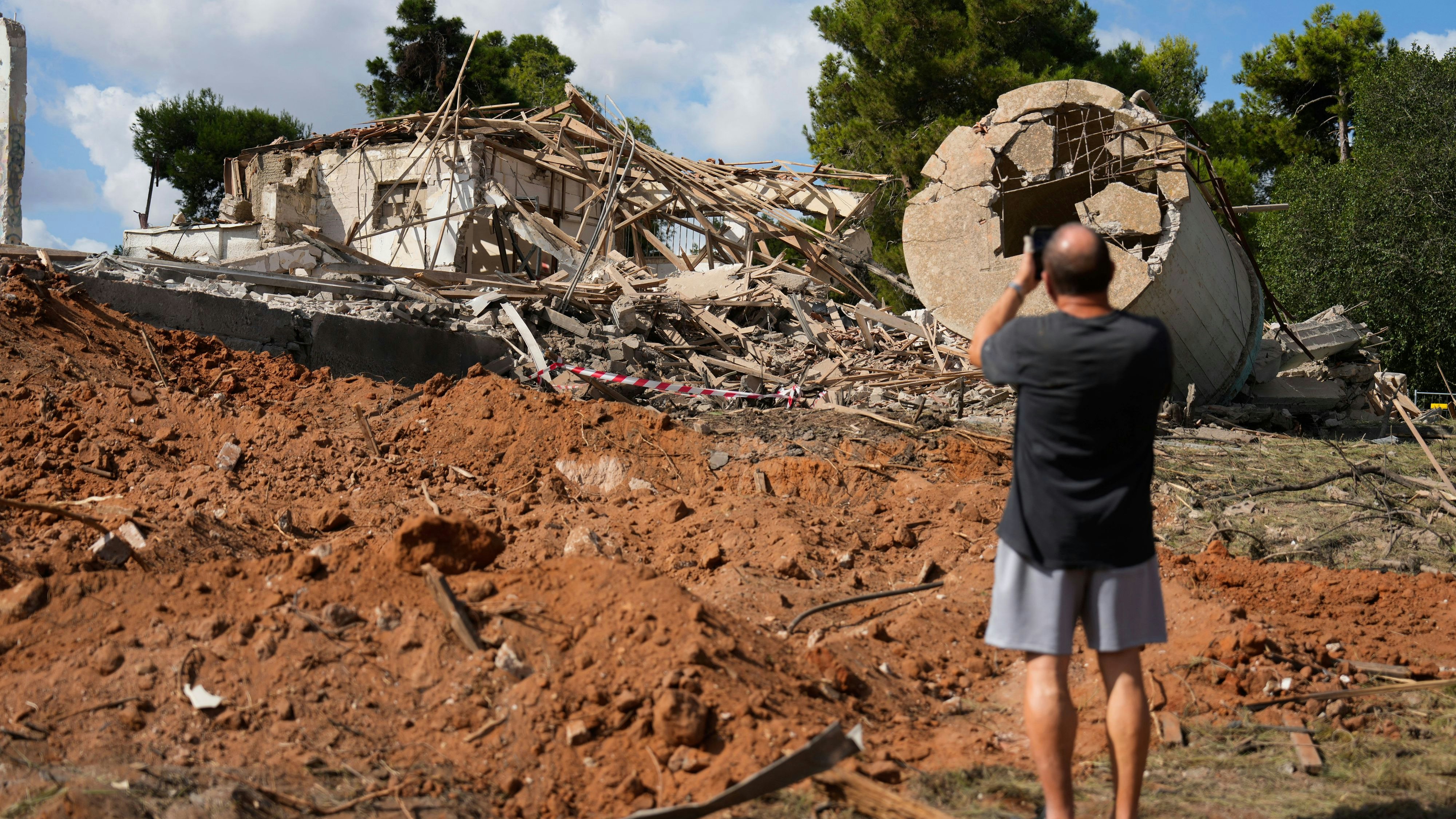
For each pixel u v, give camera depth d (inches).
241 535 209.8
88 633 148.7
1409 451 397.1
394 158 882.1
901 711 162.1
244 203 953.5
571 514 254.1
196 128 1445.6
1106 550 111.8
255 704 137.0
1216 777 142.6
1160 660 177.3
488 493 268.5
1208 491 311.0
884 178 821.2
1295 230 1109.1
